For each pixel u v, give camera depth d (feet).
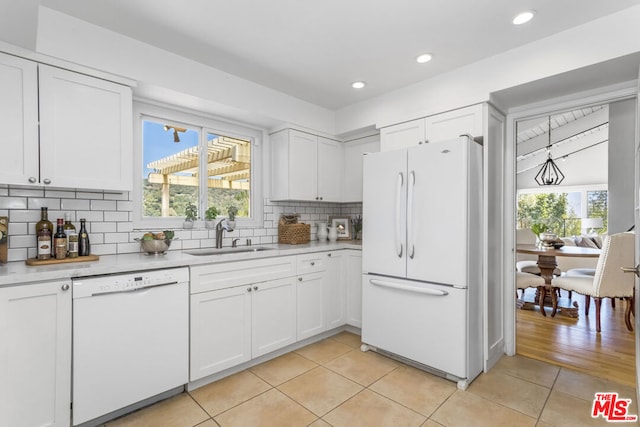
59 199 6.85
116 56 6.76
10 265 5.83
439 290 7.43
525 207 26.21
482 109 7.95
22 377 5.00
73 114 6.20
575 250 12.57
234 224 9.53
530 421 5.98
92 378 5.64
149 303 6.29
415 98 9.44
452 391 7.04
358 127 11.03
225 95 8.69
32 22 4.87
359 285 10.22
